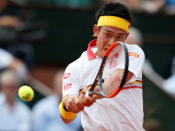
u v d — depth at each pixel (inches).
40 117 1032.8
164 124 1120.2
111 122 510.3
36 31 1246.9
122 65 474.6
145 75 1120.8
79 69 519.2
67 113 529.7
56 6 1314.0
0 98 1029.8
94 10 1323.8
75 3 1422.2
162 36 1350.9
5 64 1147.9
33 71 1290.6
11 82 1021.2
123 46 440.1
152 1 1471.5
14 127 1018.7
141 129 520.4
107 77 499.8
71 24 1325.0
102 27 497.4
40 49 1305.4
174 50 1353.3
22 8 1299.2
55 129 1017.5
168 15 1354.6
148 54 1347.2
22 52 1207.6
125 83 477.4
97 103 513.0
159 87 1119.6
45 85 1305.4
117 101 507.2
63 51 1323.8
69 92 508.4
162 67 1349.7
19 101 1083.9
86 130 524.7
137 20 1346.0
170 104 1119.6
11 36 1213.1
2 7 1280.8
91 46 534.0
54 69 1315.2
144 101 1121.4
